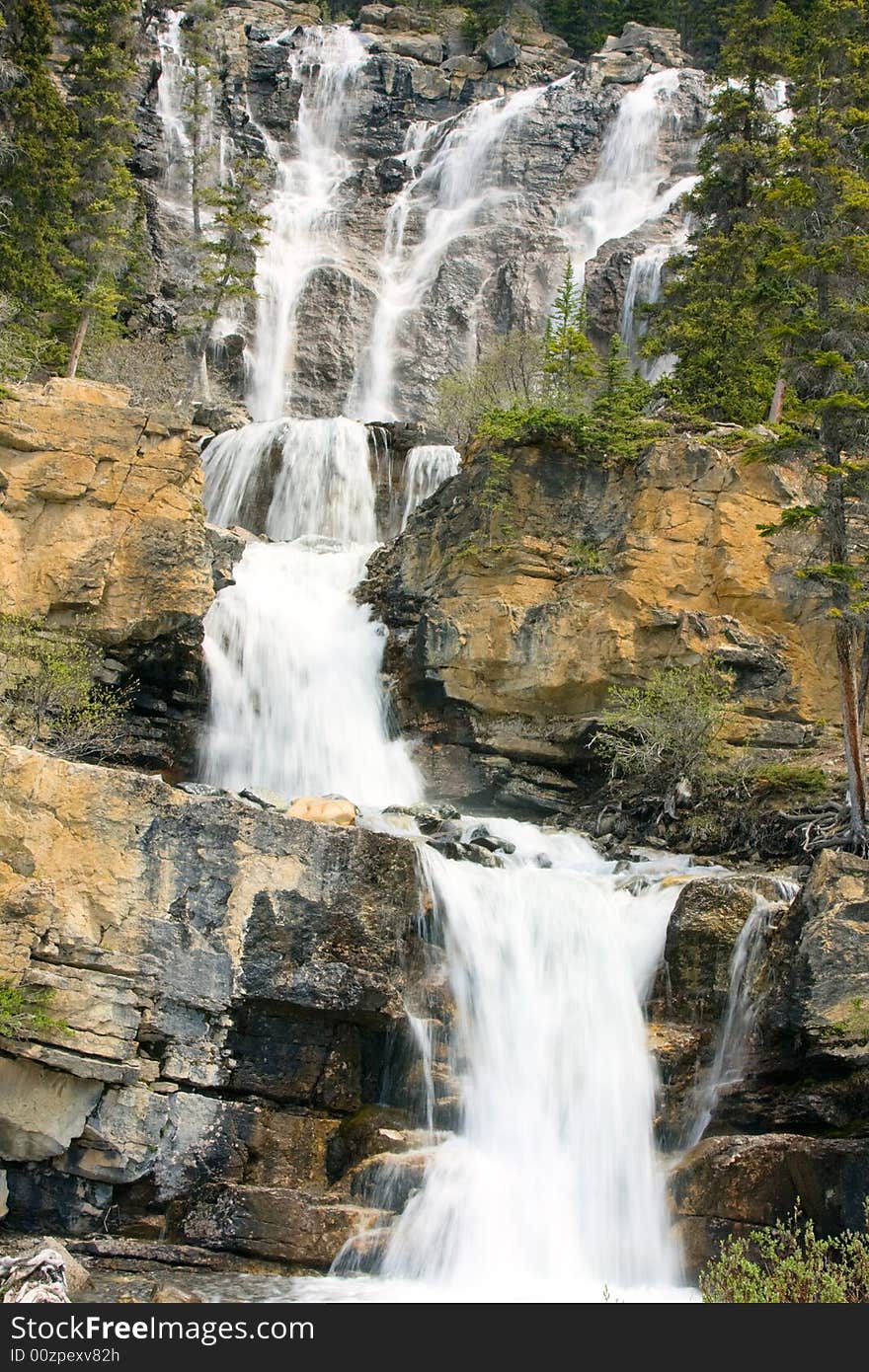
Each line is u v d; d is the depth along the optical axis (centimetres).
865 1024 1981
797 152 2788
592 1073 2158
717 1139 1977
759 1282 1617
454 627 3162
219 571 3256
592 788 3109
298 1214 1919
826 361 2530
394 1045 2136
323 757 3152
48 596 2764
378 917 2150
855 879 2105
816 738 2972
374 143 6956
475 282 6172
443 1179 1958
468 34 7575
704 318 3994
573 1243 1981
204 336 4859
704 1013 2188
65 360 4134
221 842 2106
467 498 3269
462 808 3130
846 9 4075
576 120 6738
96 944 2014
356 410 5819
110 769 2083
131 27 4903
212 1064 2044
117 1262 1878
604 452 3228
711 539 3108
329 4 8119
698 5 7700
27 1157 1944
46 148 4328
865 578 2897
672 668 3016
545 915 2297
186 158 6225
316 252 6266
